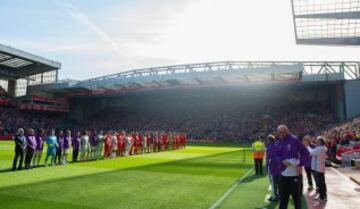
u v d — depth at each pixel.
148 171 18.55
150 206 9.96
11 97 78.69
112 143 27.39
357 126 40.03
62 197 10.99
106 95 81.44
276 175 10.75
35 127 70.44
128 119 81.81
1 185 12.98
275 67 58.16
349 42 42.31
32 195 11.20
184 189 12.93
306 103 71.94
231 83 68.44
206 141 65.75
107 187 13.10
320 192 11.48
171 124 75.69
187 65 70.31
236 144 56.88
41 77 83.75
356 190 13.32
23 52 67.31
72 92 80.62
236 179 15.83
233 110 76.00
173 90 76.12
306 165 8.02
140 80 70.81
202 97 80.25
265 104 75.12
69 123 82.12
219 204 10.35
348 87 61.41
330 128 54.25
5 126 65.12
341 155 23.72
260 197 11.52
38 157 19.89
